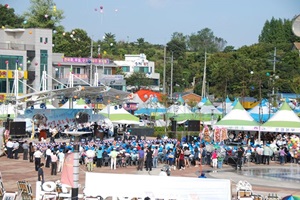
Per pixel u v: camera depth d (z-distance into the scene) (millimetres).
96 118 79000
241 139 72438
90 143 58719
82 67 135875
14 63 114688
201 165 54938
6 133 61438
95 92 78938
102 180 31609
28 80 121562
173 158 54000
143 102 109812
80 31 169125
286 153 61281
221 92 139625
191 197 30812
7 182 42625
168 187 31062
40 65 123250
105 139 72625
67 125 76125
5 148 59750
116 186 31531
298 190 42125
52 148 52719
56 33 161000
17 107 79000
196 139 68062
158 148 56312
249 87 126938
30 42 124062
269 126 65625
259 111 84812
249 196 34250
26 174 46906
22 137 73188
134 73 168125
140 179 31297
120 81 138250
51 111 78000
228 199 30594
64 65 131875
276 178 48562
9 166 51906
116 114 80812
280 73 152875
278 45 191125
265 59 158875
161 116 97562
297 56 164125
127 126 88125
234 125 66812
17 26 173250
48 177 45469
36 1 161000
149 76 176500
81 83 129875
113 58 196375
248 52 169500
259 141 66375
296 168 56344
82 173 48375
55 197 32938
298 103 107625
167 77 189625
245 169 54812
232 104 97125
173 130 84438
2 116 80875
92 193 31578
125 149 55562
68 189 34781
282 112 66688
